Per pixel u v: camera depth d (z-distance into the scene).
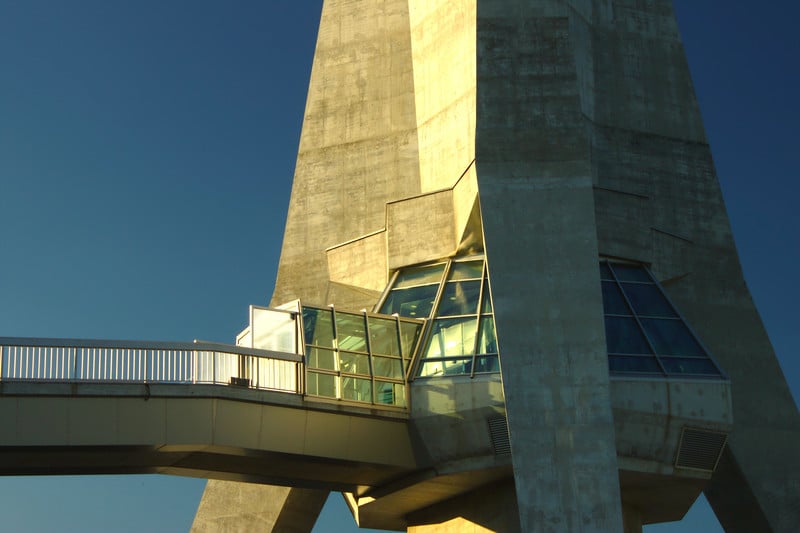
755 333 30.89
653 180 31.48
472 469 26.91
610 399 25.06
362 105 33.97
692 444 26.97
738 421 29.91
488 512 27.86
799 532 29.30
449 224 29.97
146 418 24.00
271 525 31.08
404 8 34.47
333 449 26.30
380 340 27.77
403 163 33.00
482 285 28.73
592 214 26.47
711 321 30.67
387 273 30.61
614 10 32.78
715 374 27.52
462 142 31.09
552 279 25.98
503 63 27.47
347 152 33.72
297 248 33.31
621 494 28.25
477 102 27.16
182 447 24.53
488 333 27.80
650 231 30.12
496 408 26.61
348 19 34.94
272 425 25.45
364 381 27.09
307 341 26.52
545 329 25.61
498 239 26.28
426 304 29.19
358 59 34.44
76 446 23.39
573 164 26.86
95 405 23.64
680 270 30.66
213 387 24.64
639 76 32.34
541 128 27.02
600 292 25.88
